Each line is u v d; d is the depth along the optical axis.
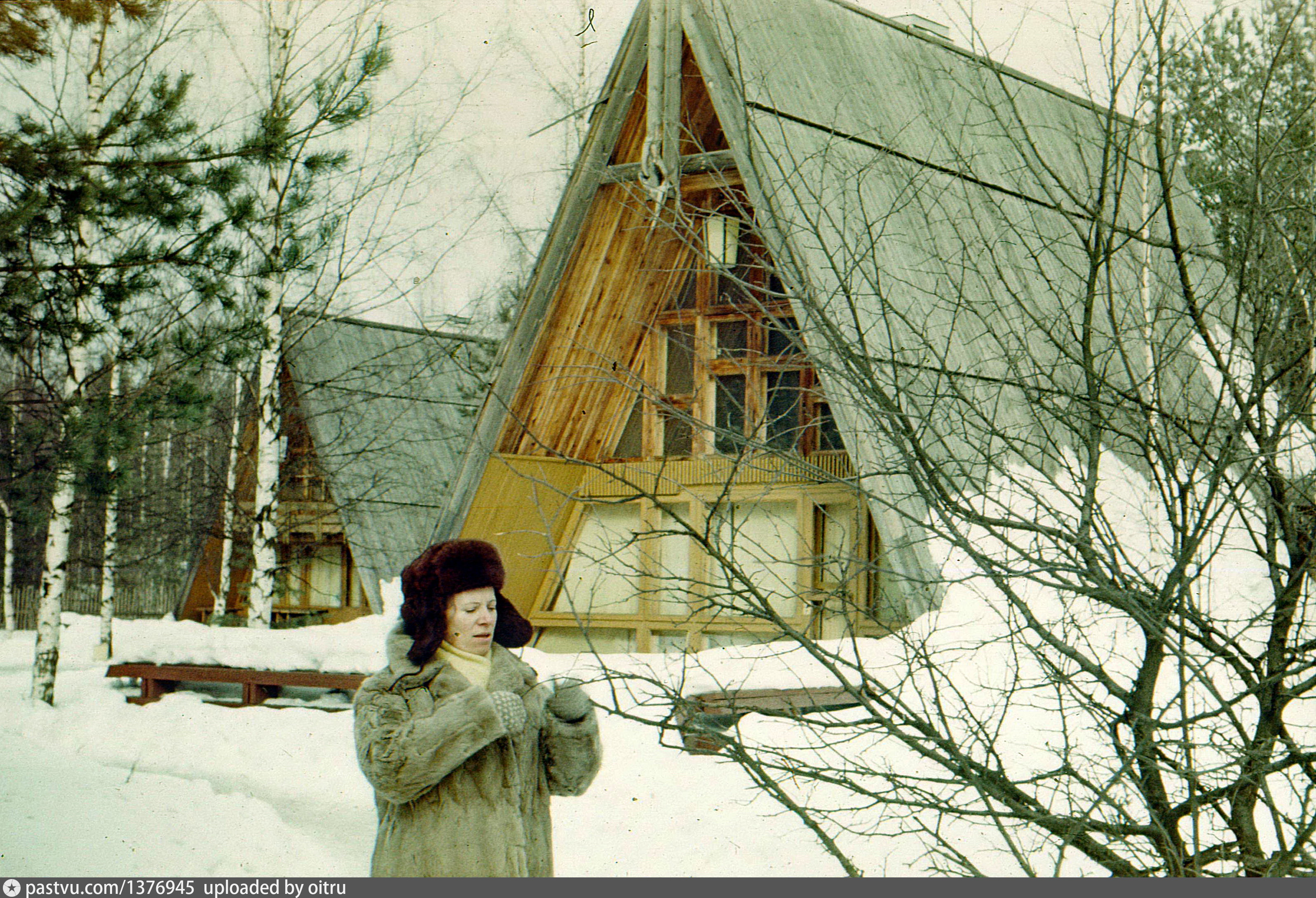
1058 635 6.32
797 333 4.61
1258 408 4.33
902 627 4.45
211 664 14.44
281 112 16.36
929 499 4.25
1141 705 4.25
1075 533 4.30
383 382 26.55
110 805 7.66
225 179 13.58
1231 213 4.56
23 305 12.45
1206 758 5.34
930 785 8.12
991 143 14.70
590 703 4.10
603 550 4.27
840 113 14.84
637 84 14.94
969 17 4.85
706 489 15.74
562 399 16.33
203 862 6.78
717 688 10.52
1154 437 4.34
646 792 8.77
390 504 23.75
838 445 15.12
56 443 13.18
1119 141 4.69
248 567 22.69
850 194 12.79
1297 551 4.41
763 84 5.08
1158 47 4.33
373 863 3.91
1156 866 4.12
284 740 12.38
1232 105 4.61
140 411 13.81
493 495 16.17
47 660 14.64
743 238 12.52
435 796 3.84
